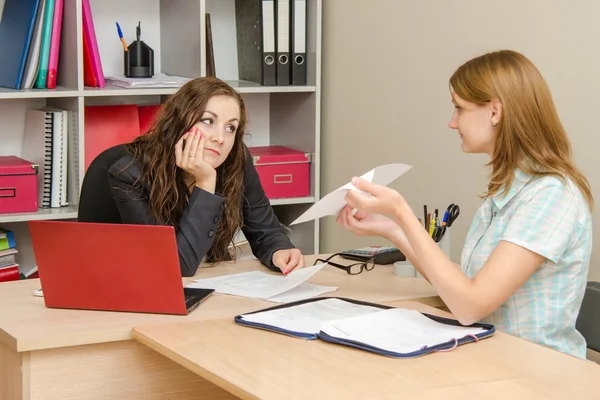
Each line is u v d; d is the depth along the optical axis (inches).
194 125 84.0
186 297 74.7
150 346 63.7
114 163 92.5
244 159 91.1
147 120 133.5
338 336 62.0
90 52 121.6
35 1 117.6
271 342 62.4
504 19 102.0
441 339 62.0
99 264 70.3
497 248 67.7
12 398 69.0
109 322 68.5
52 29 119.6
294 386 52.9
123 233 68.5
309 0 137.8
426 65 115.0
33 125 126.3
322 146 141.2
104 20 134.3
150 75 130.6
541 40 97.0
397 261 93.0
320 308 70.8
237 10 143.4
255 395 51.3
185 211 84.0
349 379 54.2
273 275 86.3
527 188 70.1
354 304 72.4
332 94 137.2
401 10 119.0
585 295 82.4
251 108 150.3
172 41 136.0
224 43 145.1
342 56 133.6
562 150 70.8
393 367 56.6
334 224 139.5
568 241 68.2
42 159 122.7
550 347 70.7
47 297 72.6
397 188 123.3
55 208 122.7
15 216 116.7
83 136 121.1
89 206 95.7
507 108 69.3
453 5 109.5
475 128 71.8
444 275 65.6
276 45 136.9
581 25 91.8
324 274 87.4
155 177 85.3
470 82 70.9
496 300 65.6
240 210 93.1
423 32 115.0
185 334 64.7
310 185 141.3
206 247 84.3
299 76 138.8
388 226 77.4
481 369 56.5
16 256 132.1
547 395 51.9
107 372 68.2
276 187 138.1
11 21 123.3
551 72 96.1
